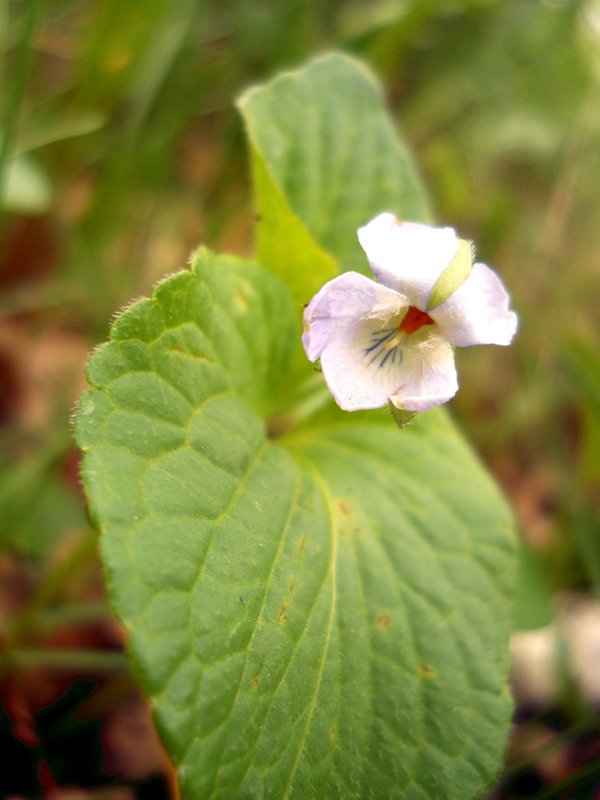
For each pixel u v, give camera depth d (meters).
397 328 0.06
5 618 0.09
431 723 0.06
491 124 0.17
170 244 0.14
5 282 0.14
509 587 0.08
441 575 0.07
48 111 0.14
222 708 0.05
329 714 0.06
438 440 0.08
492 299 0.06
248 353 0.07
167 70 0.13
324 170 0.09
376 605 0.07
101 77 0.14
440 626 0.07
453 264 0.06
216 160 0.15
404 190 0.10
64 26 0.15
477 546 0.08
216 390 0.06
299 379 0.08
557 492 0.14
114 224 0.13
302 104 0.09
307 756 0.06
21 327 0.13
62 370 0.13
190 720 0.05
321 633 0.06
